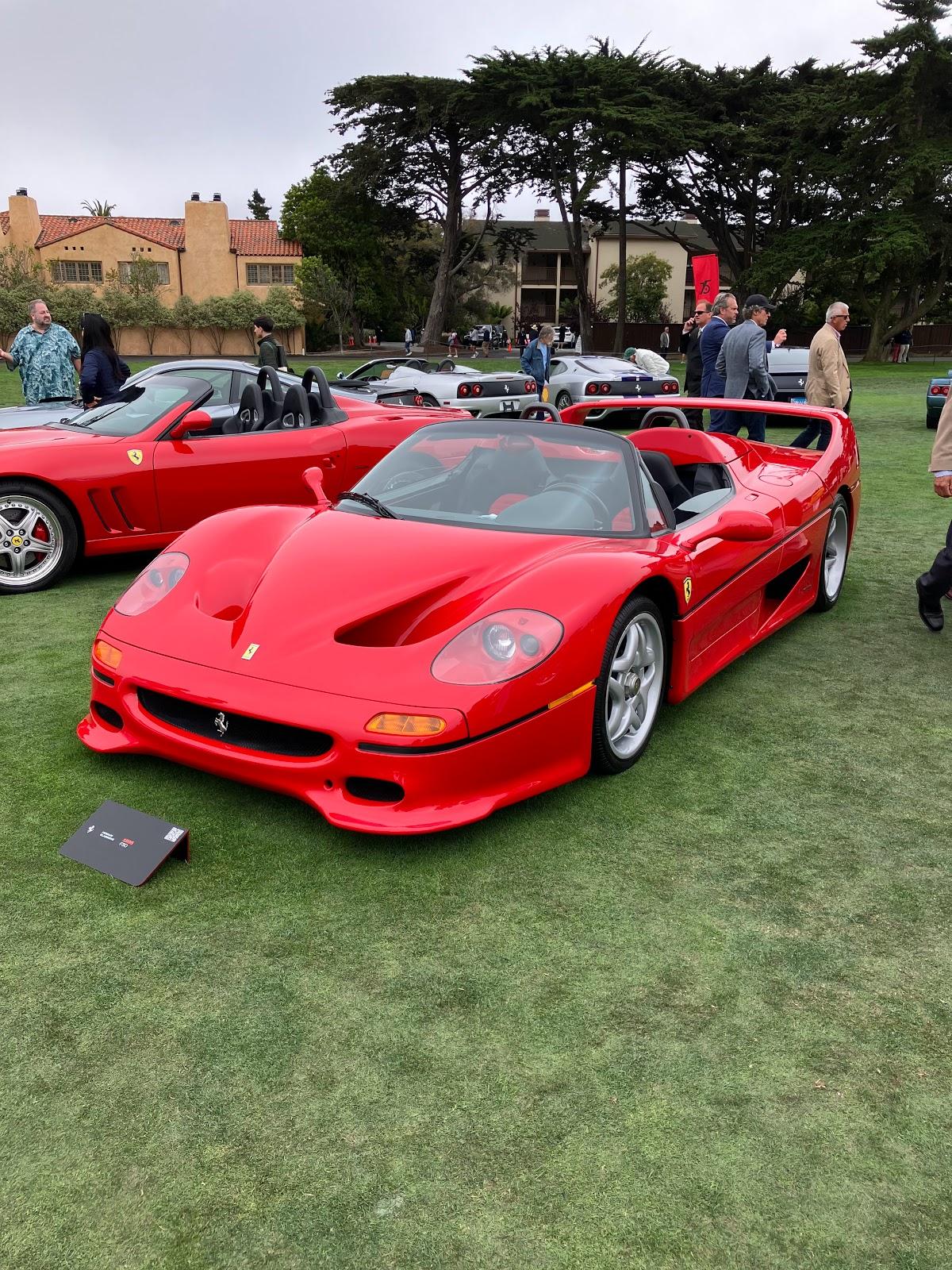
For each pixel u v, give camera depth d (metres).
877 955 2.21
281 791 2.58
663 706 3.70
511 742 2.57
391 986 2.06
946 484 4.31
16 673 3.85
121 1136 1.66
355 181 45.53
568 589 2.79
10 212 50.34
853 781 3.09
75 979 2.05
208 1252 1.45
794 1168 1.62
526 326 60.16
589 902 2.39
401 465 3.64
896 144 34.59
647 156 37.62
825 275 36.84
